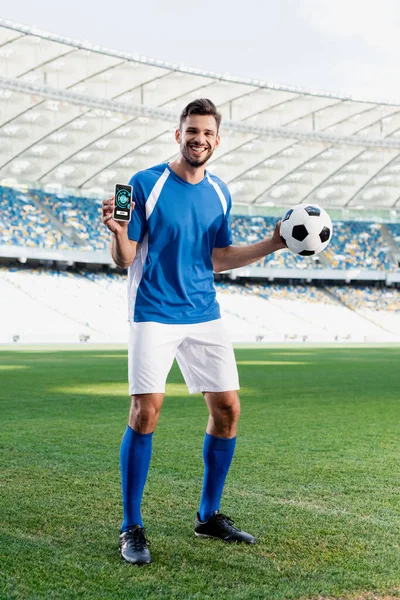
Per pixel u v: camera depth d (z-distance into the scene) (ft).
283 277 176.14
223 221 11.71
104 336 137.90
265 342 148.25
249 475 15.46
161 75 117.50
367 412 28.22
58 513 11.93
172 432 22.00
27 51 105.09
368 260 182.29
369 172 156.04
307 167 152.56
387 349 105.19
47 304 141.90
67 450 18.45
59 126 123.85
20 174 145.18
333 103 132.46
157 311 10.84
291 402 32.17
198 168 11.06
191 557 9.77
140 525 10.13
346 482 14.75
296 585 8.65
